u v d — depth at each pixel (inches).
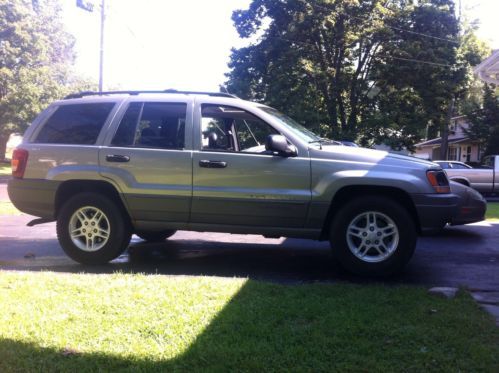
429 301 164.4
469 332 136.3
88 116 233.8
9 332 133.8
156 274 206.2
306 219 212.2
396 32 994.7
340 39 974.4
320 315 149.2
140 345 126.2
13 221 392.2
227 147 228.2
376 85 1047.0
